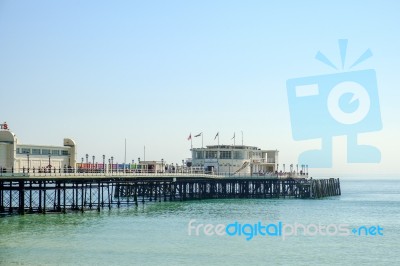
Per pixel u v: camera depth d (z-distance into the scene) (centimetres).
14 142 8106
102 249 6038
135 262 5506
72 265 5359
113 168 10306
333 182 16100
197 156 14525
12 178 7488
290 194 14200
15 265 5325
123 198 13950
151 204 11306
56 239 6506
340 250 6291
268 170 15175
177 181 11938
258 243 6575
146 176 9875
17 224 7481
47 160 8800
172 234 7031
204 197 13362
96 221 7981
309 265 5562
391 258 5922
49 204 11962
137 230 7275
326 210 10719
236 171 14250
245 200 12975
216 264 5497
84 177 8394
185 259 5675
